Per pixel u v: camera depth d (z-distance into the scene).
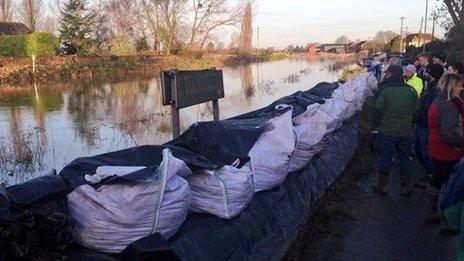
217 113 6.79
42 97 21.12
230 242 3.72
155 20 56.34
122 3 52.84
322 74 38.44
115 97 21.19
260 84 26.64
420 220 5.79
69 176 3.27
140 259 2.87
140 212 3.02
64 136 11.57
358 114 10.81
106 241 2.98
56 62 34.34
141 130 12.34
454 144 5.30
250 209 4.22
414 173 7.94
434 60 7.56
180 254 3.21
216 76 6.61
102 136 11.62
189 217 3.67
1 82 27.08
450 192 3.34
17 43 35.72
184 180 3.45
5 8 58.41
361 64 31.31
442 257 4.78
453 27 23.36
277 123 4.92
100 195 3.01
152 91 24.05
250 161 4.36
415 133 7.14
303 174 5.74
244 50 77.56
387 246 5.02
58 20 46.09
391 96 6.50
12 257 2.50
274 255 4.34
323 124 6.07
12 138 10.87
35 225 2.64
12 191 2.79
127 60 42.06
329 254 4.79
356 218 5.81
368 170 8.09
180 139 4.57
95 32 46.81
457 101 5.38
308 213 5.45
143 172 3.14
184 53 55.88
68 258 2.78
